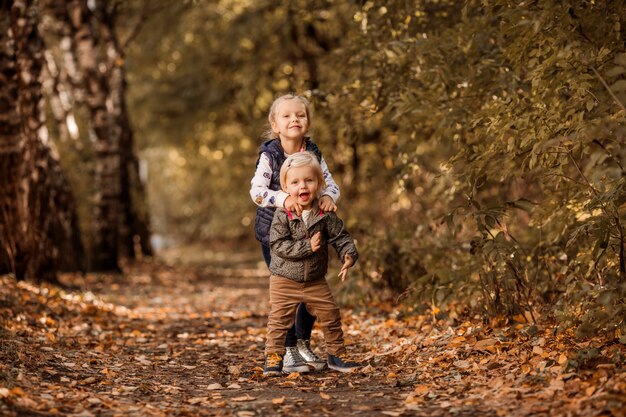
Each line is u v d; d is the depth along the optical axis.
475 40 7.87
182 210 39.19
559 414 4.54
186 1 18.75
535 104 6.38
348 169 20.16
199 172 34.03
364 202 18.22
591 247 6.62
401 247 9.76
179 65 26.36
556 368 5.45
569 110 6.03
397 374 6.14
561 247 7.68
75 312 9.94
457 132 8.66
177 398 5.65
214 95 25.88
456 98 8.09
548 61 5.87
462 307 8.16
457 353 6.44
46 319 8.78
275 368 6.25
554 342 6.17
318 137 11.87
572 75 5.94
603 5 5.88
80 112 20.56
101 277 15.55
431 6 9.09
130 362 7.09
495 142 6.53
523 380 5.35
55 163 14.80
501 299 7.33
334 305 6.28
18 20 11.70
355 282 9.94
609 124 5.44
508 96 6.94
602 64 5.94
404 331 7.87
